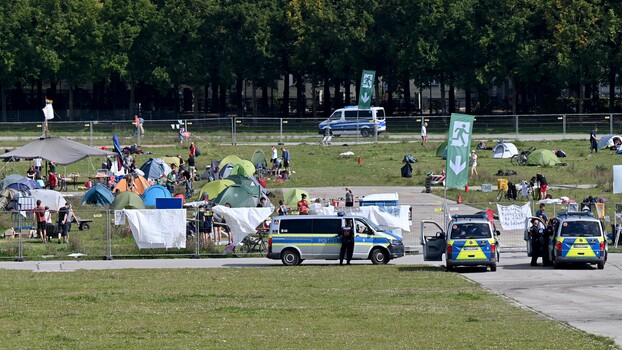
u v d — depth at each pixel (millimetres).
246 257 182750
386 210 188500
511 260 175375
